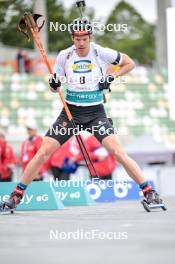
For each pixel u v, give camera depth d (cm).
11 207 2388
